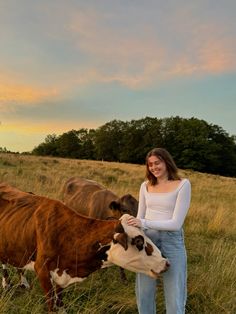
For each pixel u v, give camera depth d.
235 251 7.73
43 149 100.25
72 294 5.16
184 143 79.06
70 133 97.56
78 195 7.98
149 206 4.11
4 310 4.47
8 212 5.19
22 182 14.33
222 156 81.44
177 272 4.03
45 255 4.55
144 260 3.99
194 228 10.39
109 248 4.24
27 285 5.61
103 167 31.47
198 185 25.98
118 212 6.04
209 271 6.30
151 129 84.62
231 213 13.84
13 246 4.98
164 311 5.18
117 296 5.44
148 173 4.12
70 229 4.51
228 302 5.41
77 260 4.43
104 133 90.06
